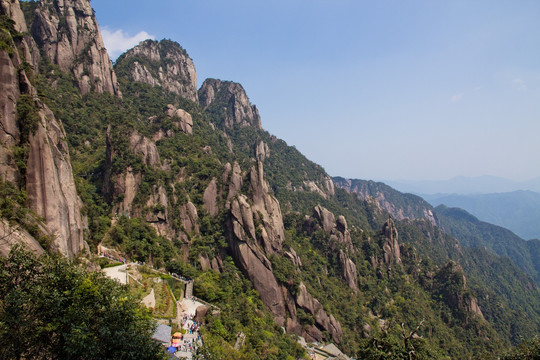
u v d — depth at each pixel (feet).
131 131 299.38
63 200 151.43
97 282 93.45
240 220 307.37
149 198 278.67
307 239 400.67
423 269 435.12
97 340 82.23
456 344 344.08
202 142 386.93
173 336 163.84
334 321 315.78
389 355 116.06
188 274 252.01
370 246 420.77
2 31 148.77
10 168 131.85
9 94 137.28
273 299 294.46
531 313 634.43
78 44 435.94
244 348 202.49
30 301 79.56
